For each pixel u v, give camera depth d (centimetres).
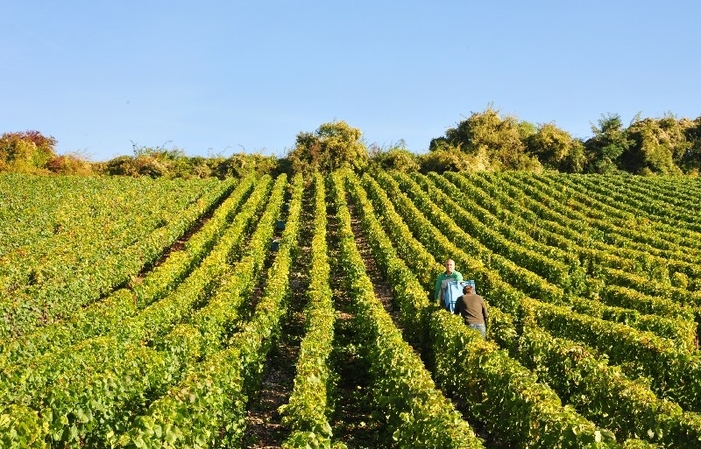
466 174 4844
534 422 855
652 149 6275
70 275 1966
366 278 1883
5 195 3594
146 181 4425
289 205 3647
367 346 1367
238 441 1001
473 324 1337
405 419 873
